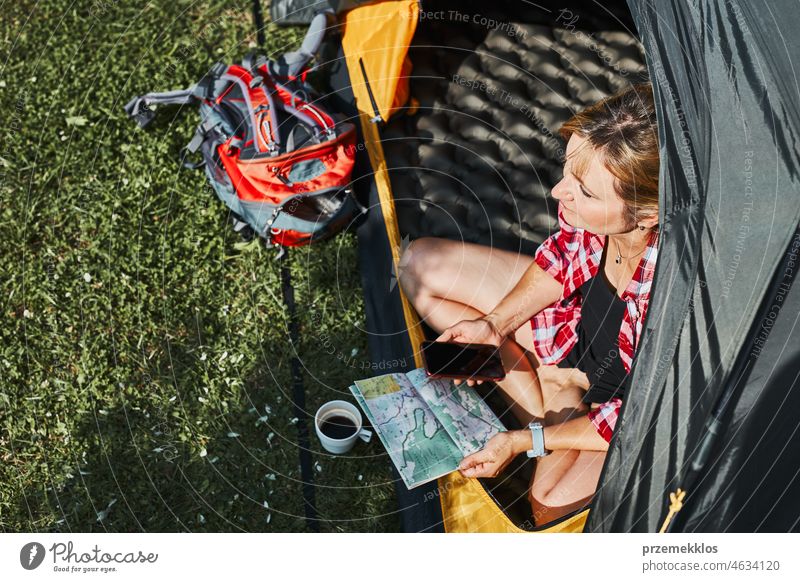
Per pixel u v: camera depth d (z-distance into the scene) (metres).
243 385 2.51
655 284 1.86
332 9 3.14
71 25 3.21
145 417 2.44
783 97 1.87
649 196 1.98
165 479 2.34
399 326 2.58
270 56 3.21
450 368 2.38
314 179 2.69
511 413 2.40
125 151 2.94
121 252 2.73
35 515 2.27
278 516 2.31
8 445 2.37
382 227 2.76
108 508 2.28
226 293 2.68
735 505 1.93
